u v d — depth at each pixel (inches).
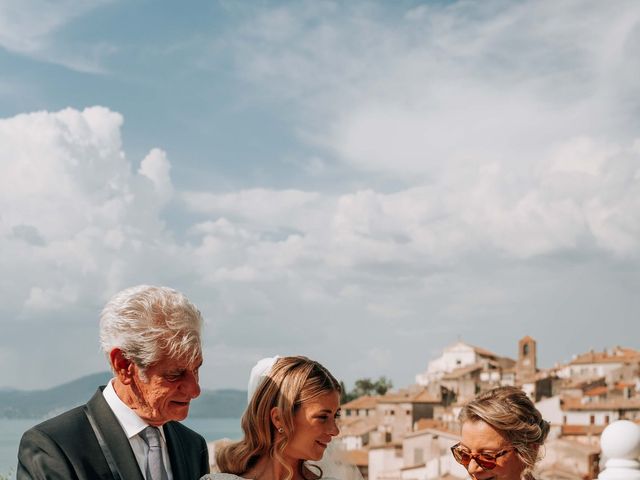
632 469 157.9
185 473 130.8
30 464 117.3
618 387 2208.4
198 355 119.0
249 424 118.3
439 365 2854.3
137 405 120.6
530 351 2527.1
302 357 120.6
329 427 116.1
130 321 116.0
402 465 2107.5
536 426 109.6
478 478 111.1
